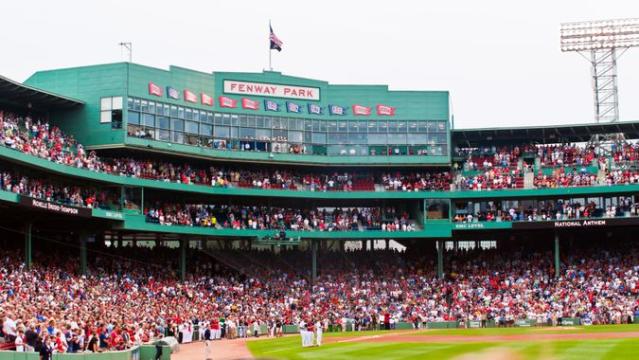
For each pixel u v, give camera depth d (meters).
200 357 43.75
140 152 73.38
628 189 75.31
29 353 30.95
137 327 45.19
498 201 80.31
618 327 57.94
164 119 73.62
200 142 76.31
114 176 67.75
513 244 82.56
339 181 82.62
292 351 43.84
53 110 72.06
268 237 76.56
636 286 69.12
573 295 69.69
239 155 78.25
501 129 81.12
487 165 82.50
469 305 71.56
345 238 79.81
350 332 64.62
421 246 83.94
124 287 63.09
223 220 78.25
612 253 76.25
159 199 75.75
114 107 71.00
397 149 82.19
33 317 39.75
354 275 78.75
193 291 68.94
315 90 82.00
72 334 37.78
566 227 75.38
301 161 80.62
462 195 79.75
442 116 82.81
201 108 76.69
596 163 79.81
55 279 56.56
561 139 83.94
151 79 73.00
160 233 72.94
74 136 71.62
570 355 35.00
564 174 79.25
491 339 47.81
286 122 80.56
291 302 71.44
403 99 82.88
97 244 71.00
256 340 57.12
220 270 76.62
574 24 91.81
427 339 49.91
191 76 76.25
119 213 66.62
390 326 68.00
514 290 73.00
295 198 80.94
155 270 71.25
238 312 66.44
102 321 42.91
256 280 75.44
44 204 56.03
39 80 72.56
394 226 80.19
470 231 81.19
